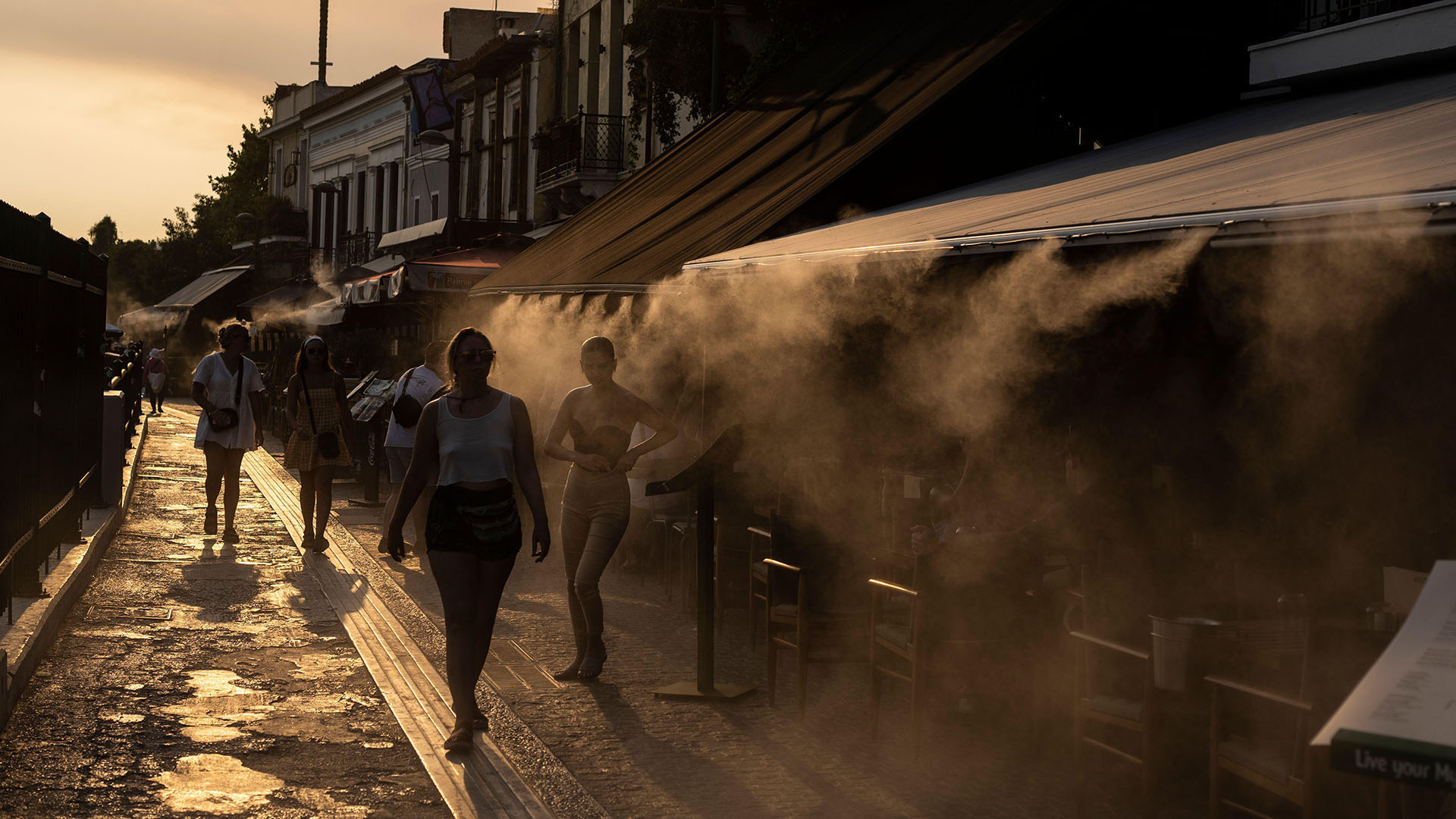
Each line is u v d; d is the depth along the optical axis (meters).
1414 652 2.37
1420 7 9.12
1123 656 5.02
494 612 6.03
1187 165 7.14
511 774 5.57
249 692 6.91
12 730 6.03
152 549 11.91
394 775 5.58
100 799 5.15
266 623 8.77
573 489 7.34
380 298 23.02
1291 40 10.25
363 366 27.08
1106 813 5.12
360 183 48.00
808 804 5.26
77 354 10.34
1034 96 11.77
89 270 11.25
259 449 24.89
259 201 55.72
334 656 7.82
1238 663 4.79
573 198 27.00
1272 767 4.16
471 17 43.69
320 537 12.04
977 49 11.98
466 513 5.92
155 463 21.22
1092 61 11.92
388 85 44.12
